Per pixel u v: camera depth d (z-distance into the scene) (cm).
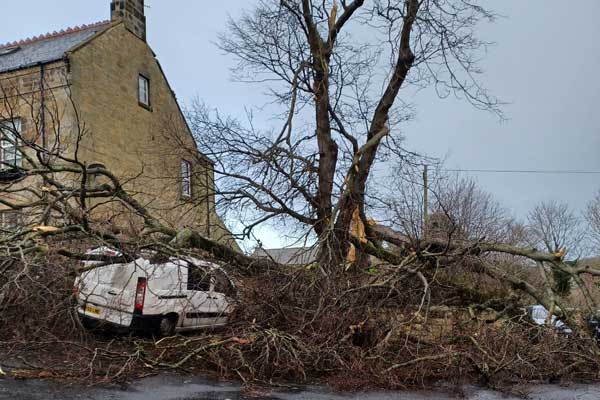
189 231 861
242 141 1141
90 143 1451
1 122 912
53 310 646
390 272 786
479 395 574
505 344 663
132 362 580
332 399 529
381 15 1123
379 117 1152
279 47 1169
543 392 601
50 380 529
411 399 544
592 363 703
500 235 1922
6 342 623
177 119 1805
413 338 658
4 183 1043
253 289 704
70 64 1416
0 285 672
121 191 920
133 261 739
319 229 1020
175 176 1191
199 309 854
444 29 1132
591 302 821
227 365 608
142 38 1775
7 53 1636
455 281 905
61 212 827
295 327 666
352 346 628
